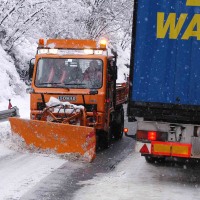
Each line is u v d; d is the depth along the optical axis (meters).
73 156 14.01
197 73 11.16
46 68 16.23
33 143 14.70
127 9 40.84
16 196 10.13
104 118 15.80
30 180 11.48
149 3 11.32
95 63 16.03
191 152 11.30
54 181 11.52
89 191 10.73
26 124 14.64
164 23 11.27
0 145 15.33
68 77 16.06
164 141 11.52
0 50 31.89
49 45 16.61
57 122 14.95
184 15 11.16
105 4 40.38
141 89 11.45
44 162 13.49
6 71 30.25
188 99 11.23
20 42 34.03
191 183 11.85
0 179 11.45
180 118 11.28
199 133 11.34
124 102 19.78
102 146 16.61
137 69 11.45
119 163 14.04
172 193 10.77
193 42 11.16
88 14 36.88
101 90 15.77
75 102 15.72
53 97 15.45
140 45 11.41
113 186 11.23
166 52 11.28
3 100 27.28
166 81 11.32
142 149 11.60
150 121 11.59
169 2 11.23
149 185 11.45
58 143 14.29
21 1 30.11
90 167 13.30
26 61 34.50
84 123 14.81
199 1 11.09
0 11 30.30
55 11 31.30
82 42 16.55
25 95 30.41
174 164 14.29
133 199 10.14
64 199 10.06
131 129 21.30
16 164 13.09
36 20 31.52
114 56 16.73
